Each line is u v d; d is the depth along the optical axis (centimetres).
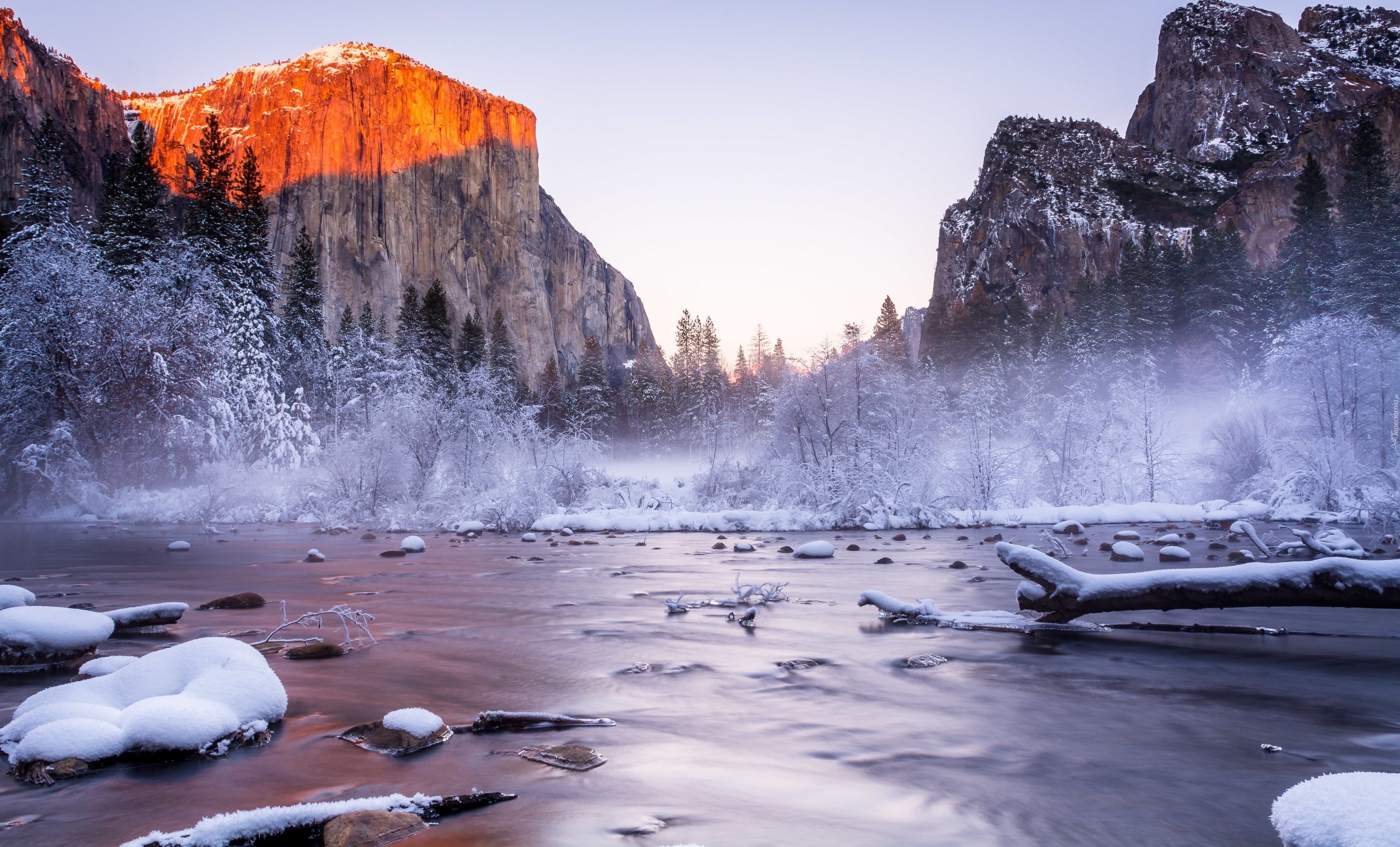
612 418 7994
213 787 325
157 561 1387
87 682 424
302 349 4303
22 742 358
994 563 1305
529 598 920
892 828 279
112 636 674
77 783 331
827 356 2461
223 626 726
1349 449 2458
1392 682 514
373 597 927
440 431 2628
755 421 2755
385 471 2555
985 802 306
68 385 2806
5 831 282
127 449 2891
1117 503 2597
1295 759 360
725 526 2144
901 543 1734
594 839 268
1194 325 5788
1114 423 2914
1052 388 5678
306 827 276
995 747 378
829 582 1062
